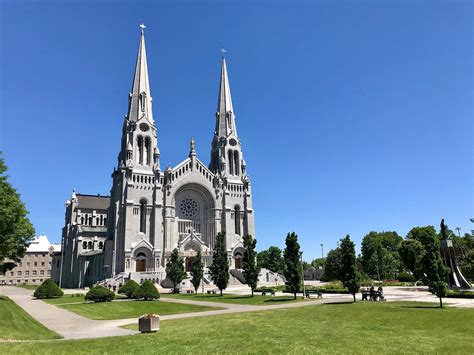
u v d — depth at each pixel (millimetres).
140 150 108188
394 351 19078
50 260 194000
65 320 36688
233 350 19453
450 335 23344
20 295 78562
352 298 51531
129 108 113562
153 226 102188
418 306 38281
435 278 38844
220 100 130000
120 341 22234
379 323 28266
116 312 43406
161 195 105688
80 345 20938
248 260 62031
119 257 97500
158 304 50844
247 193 119688
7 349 19344
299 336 23203
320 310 36938
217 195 114688
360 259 142500
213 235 111375
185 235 106250
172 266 75500
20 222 57219
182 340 22250
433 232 103875
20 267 188375
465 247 102125
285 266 55250
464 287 63594
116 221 99625
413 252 87938
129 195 100938
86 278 116375
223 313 38625
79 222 132375
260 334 24062
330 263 117250
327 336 23141
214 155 125938
